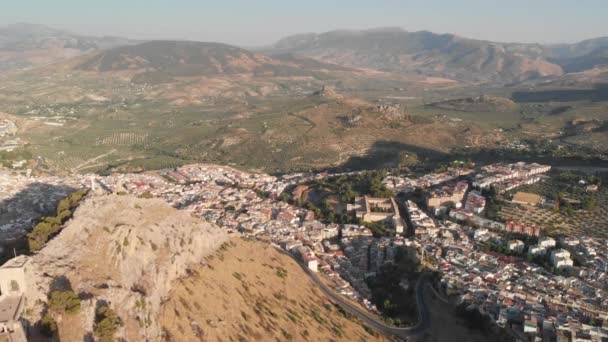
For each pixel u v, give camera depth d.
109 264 171.75
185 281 189.75
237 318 187.50
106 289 154.62
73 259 167.62
